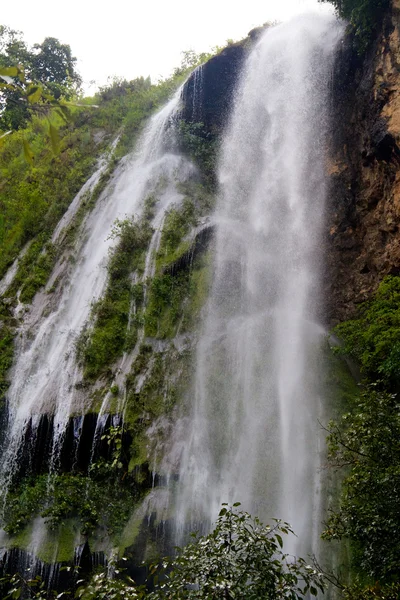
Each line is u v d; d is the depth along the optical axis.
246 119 22.00
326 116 19.31
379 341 13.15
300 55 20.88
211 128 22.83
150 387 14.85
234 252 18.16
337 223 17.62
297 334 15.94
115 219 21.08
